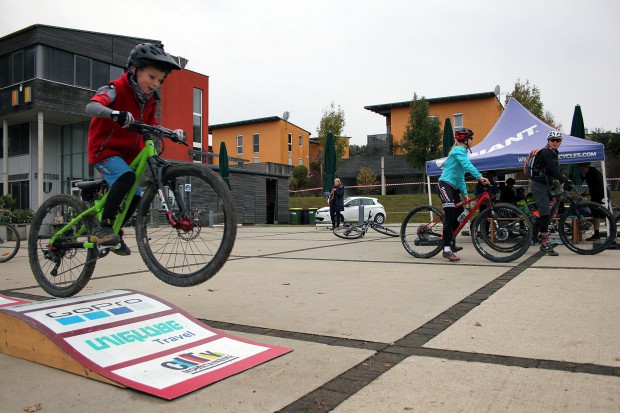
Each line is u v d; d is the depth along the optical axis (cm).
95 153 333
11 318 282
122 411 201
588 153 820
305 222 2502
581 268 531
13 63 1998
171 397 210
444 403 198
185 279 325
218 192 309
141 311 306
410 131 3416
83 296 327
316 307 383
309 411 196
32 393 223
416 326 317
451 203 628
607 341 270
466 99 3688
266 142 4591
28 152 2159
